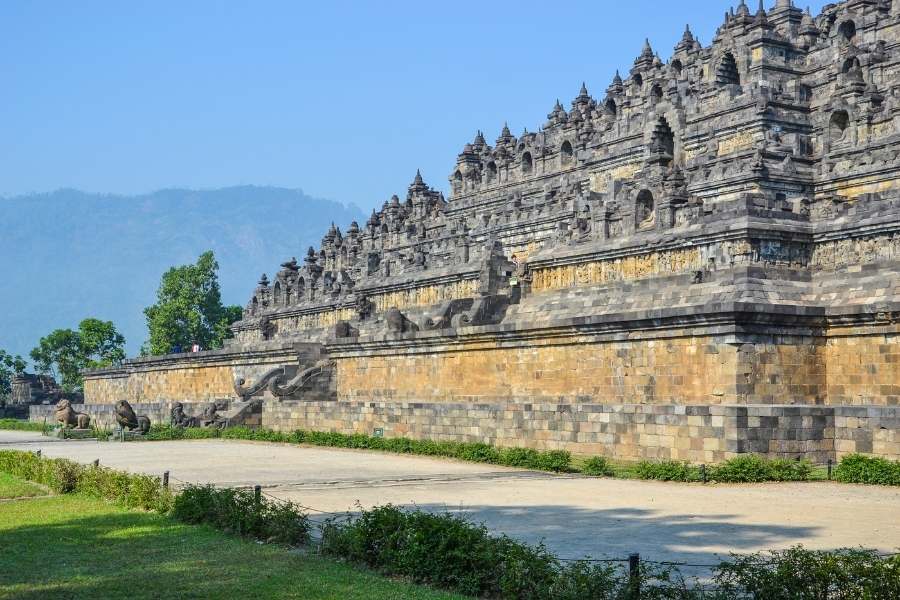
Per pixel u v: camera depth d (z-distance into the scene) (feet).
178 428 310.86
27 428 414.00
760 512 122.31
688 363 196.34
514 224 357.00
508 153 445.78
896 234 206.69
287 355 347.77
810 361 192.95
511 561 85.25
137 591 89.97
